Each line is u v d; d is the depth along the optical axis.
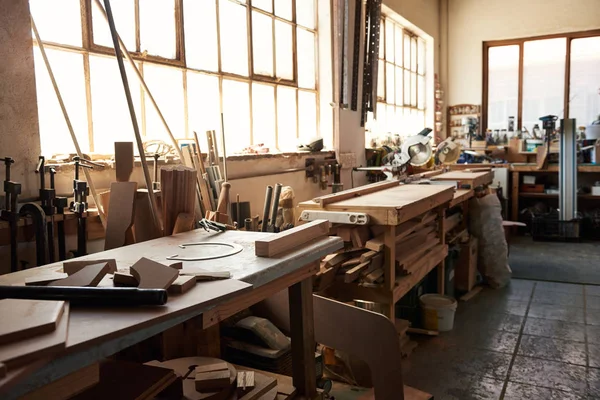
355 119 5.04
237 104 3.68
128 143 1.99
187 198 1.99
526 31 7.40
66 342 0.84
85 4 2.54
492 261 4.55
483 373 2.89
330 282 2.84
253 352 2.16
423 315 3.49
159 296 1.01
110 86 2.70
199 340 1.97
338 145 4.68
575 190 6.46
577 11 7.08
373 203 2.83
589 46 7.18
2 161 1.86
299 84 4.48
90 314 0.99
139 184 2.50
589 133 6.64
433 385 2.76
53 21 2.40
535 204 7.23
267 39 4.00
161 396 1.44
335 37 4.60
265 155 3.62
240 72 3.71
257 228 2.71
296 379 1.73
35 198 2.00
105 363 1.42
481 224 4.58
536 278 4.84
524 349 3.21
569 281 4.71
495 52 7.75
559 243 6.46
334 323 1.91
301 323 1.70
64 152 2.46
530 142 7.18
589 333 3.45
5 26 1.86
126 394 1.25
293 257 1.49
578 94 7.32
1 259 1.84
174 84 3.10
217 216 2.28
